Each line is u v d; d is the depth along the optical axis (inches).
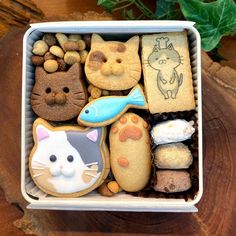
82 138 7.5
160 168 7.7
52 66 7.6
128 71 7.6
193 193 7.7
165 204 7.4
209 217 8.3
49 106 7.6
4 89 8.6
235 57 9.9
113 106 7.5
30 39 7.7
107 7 9.3
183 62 7.7
